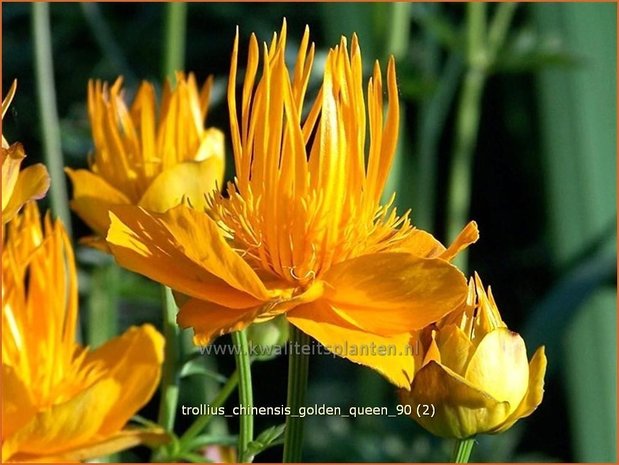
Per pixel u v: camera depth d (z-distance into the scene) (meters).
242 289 0.22
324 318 0.22
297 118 0.22
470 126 0.45
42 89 0.35
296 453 0.23
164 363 0.28
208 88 0.29
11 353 0.26
